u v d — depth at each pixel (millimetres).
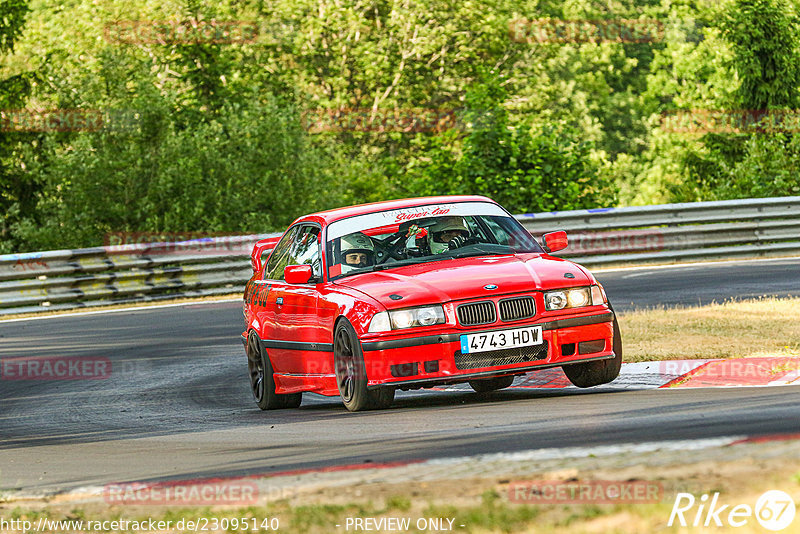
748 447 16000
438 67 171250
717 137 120875
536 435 20172
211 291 66312
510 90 172500
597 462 16297
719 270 60781
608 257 68125
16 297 61562
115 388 36719
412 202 30922
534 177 80188
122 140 101938
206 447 23609
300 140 106000
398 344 25500
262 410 30781
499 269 26953
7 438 28016
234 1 168750
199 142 101375
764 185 101312
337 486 16766
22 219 103500
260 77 134500
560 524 13352
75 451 24906
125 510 17250
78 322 56375
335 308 27203
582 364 27703
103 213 99688
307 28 165000
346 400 26984
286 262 31641
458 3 171250
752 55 118000
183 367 40531
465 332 25562
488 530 13516
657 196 177875
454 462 17547
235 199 99875
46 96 107312
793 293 47594
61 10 164625
